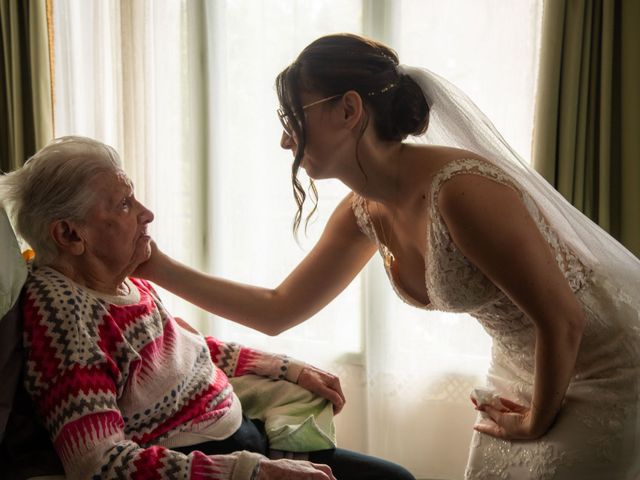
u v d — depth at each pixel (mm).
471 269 1243
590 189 2021
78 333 1174
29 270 1290
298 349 2461
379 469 1485
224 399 1441
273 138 2391
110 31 2516
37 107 2527
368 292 2273
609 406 1259
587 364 1301
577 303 1188
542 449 1296
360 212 1479
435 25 2170
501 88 2141
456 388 2311
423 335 2307
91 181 1249
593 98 1974
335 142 1258
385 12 2180
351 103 1215
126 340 1258
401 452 2369
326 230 1593
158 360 1326
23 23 2535
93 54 2537
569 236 1304
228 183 2475
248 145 2439
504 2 2105
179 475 1104
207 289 1564
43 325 1176
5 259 1161
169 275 1551
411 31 2191
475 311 1334
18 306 1199
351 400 2443
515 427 1340
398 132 1258
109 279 1312
